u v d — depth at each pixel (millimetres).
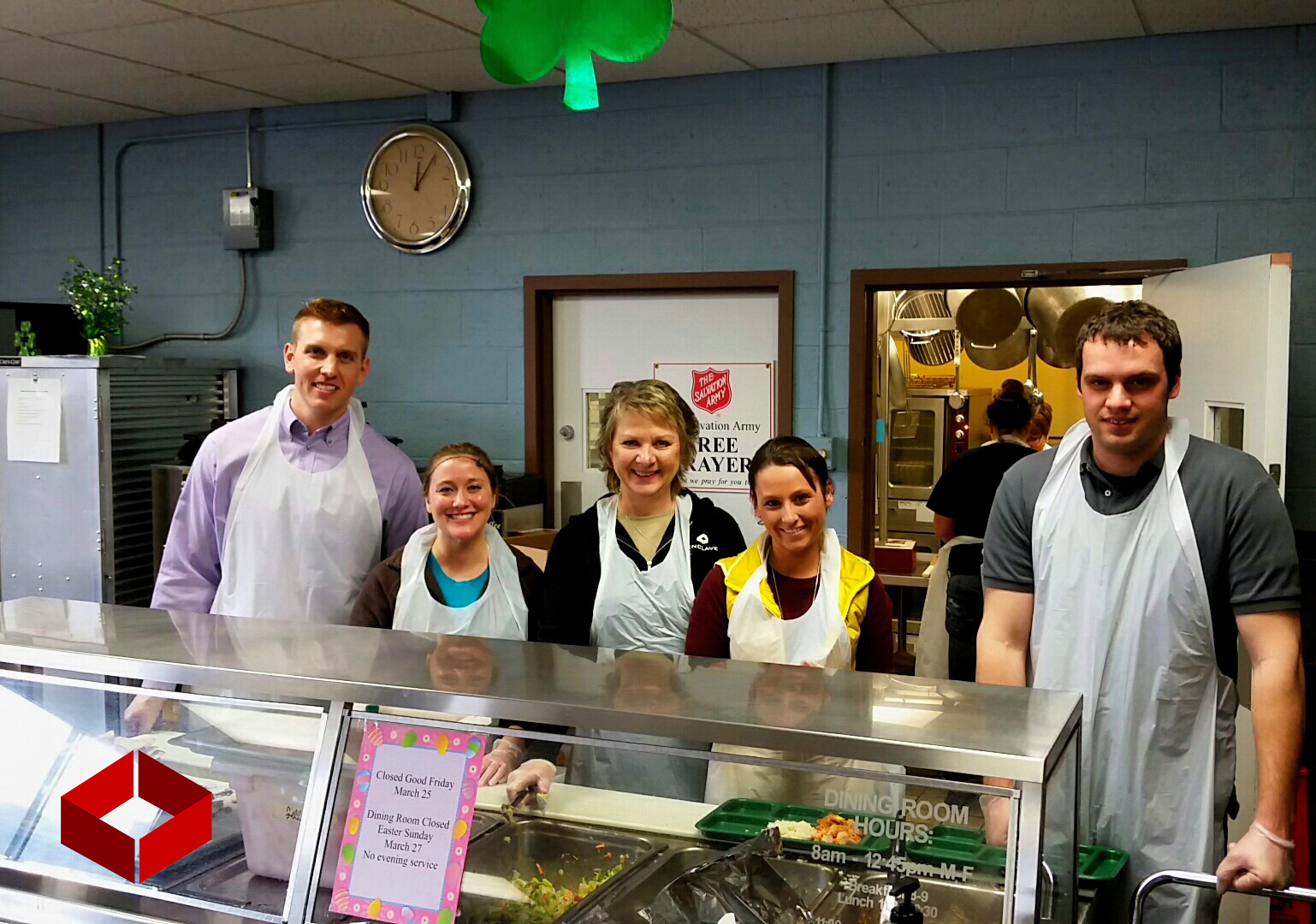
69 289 4453
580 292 4266
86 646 1591
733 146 3975
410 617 2189
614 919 1327
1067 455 1957
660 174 4070
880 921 1212
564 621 2285
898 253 3814
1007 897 1144
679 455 2289
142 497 4109
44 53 3750
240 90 4246
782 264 3947
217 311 4727
